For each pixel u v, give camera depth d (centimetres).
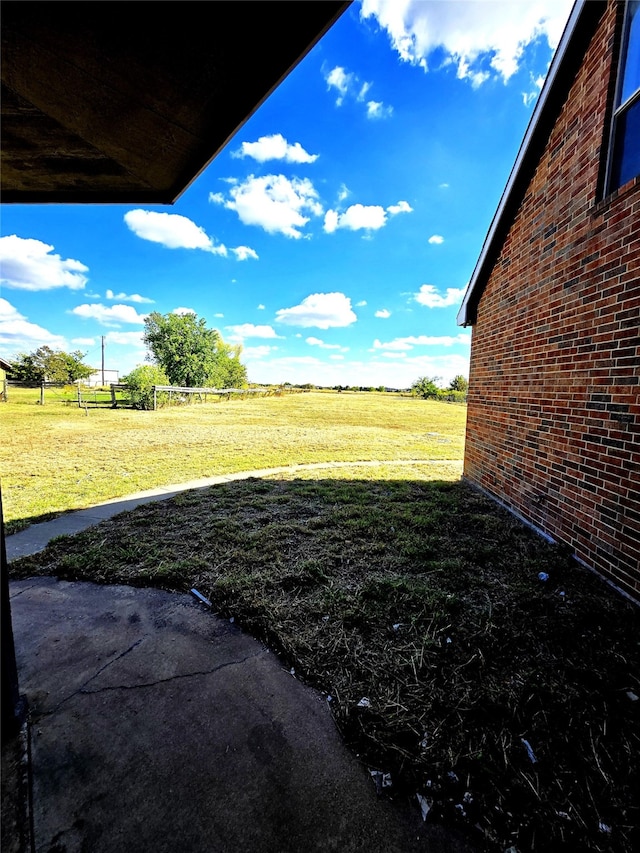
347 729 152
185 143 196
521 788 128
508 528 375
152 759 138
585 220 304
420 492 510
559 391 335
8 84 157
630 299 255
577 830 116
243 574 276
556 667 186
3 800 122
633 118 269
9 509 414
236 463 680
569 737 149
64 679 177
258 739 147
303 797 126
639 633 213
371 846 112
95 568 283
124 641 205
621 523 259
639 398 247
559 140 343
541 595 252
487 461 494
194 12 120
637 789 129
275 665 189
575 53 318
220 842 113
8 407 1609
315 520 388
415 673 182
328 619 224
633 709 162
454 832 116
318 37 126
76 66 146
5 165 222
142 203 265
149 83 154
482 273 499
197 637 209
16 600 244
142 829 116
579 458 306
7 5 117
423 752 141
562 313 332
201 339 3025
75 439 885
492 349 481
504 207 428
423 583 267
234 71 145
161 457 711
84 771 133
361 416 1766
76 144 201
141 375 1753
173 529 363
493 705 163
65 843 112
